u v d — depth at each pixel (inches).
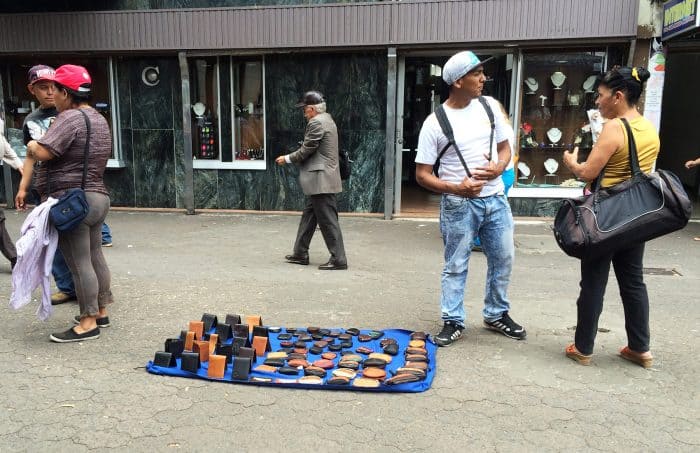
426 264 240.7
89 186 148.3
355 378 130.3
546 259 249.8
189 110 347.9
